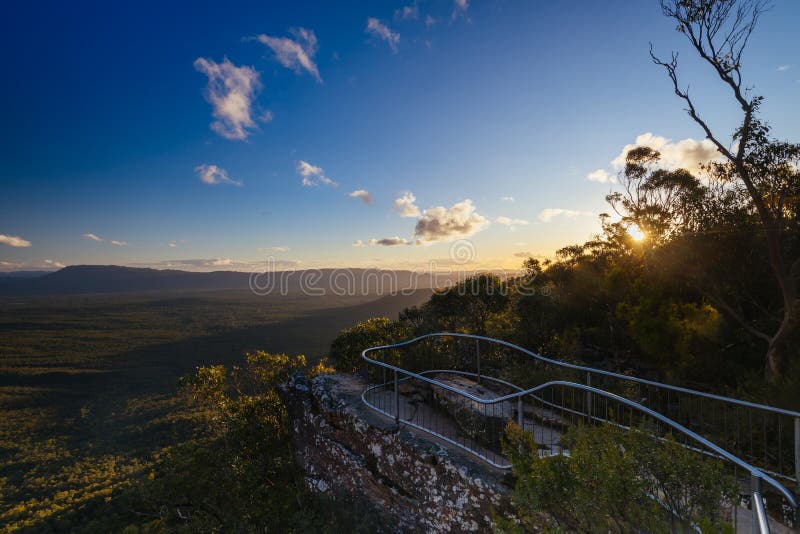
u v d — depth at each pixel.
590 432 3.70
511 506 4.80
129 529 15.45
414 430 6.70
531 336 16.22
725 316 14.28
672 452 3.36
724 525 2.63
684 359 12.16
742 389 9.53
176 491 10.22
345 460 7.37
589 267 21.12
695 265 14.38
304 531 6.83
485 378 8.74
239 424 13.05
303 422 8.83
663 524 3.03
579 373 9.50
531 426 6.70
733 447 6.31
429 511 5.83
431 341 11.22
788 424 6.40
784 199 13.09
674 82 14.05
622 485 3.18
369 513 6.66
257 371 19.47
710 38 12.98
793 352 10.59
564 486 3.46
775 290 13.70
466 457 5.79
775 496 4.67
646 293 14.58
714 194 15.31
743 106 12.63
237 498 9.59
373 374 9.44
